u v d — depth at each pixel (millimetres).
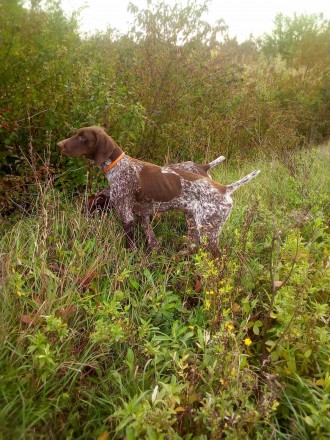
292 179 5020
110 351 2607
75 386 2330
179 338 2668
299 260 2936
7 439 1853
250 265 3391
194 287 3348
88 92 4504
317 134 10562
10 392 2078
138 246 3941
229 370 2152
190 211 3873
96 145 3729
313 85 10820
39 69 4637
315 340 2547
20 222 3561
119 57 5816
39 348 2188
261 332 2916
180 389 1998
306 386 2266
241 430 1920
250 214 3287
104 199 4184
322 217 4152
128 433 1836
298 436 2111
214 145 6594
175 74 5898
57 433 2041
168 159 5410
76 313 2682
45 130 4473
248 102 7758
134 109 4500
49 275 2818
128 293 3010
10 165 4266
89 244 3414
